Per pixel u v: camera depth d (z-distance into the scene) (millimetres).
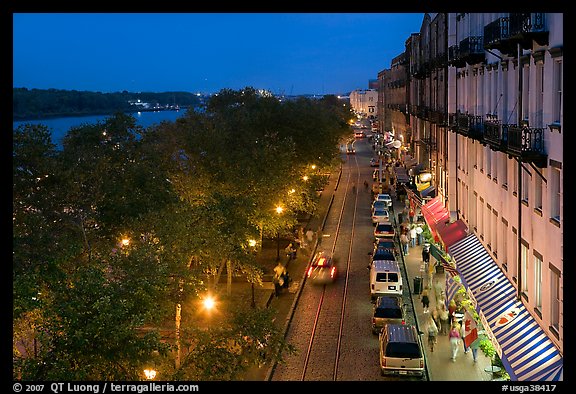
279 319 34656
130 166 30062
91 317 15945
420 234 52562
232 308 21203
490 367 26859
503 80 29891
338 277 43500
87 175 27203
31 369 14680
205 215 27859
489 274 30375
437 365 27719
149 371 18172
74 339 15406
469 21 40125
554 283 20828
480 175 36406
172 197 29109
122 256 18531
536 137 22750
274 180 40031
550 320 20906
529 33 21500
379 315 31703
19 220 25016
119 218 27141
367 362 28438
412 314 35469
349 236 56969
